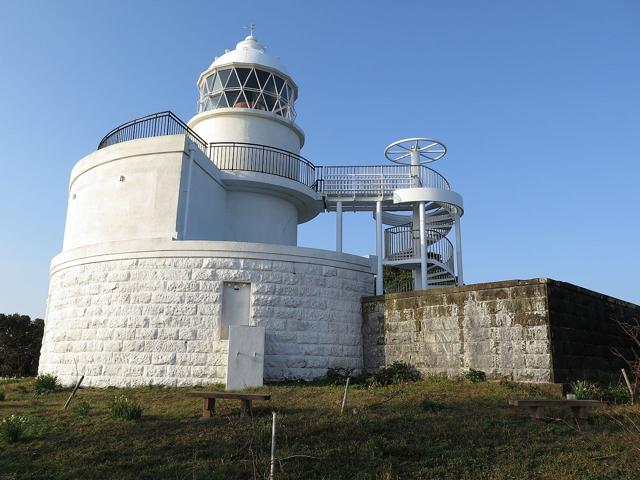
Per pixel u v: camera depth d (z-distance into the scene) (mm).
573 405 8094
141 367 12578
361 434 7484
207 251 13133
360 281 14938
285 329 13258
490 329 11859
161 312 12828
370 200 20703
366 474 6125
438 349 12773
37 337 34438
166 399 10547
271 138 19500
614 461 6449
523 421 8172
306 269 13875
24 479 6145
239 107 19344
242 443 7184
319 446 7027
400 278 28828
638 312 15266
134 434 7672
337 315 14102
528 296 11391
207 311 12805
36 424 8289
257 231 18203
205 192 16203
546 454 6707
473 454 6703
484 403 9578
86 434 7711
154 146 15000
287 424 8016
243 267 13211
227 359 12117
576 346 11664
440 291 12984
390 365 13703
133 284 13102
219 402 9930
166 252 13156
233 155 18438
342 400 9852
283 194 18906
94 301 13352
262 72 20266
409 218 23266
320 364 13500
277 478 6012
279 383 12641
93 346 13039
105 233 15055
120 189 15188
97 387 12648
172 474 6207
